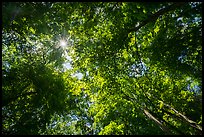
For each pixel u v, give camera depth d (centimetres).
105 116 2145
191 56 1181
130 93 1761
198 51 1102
